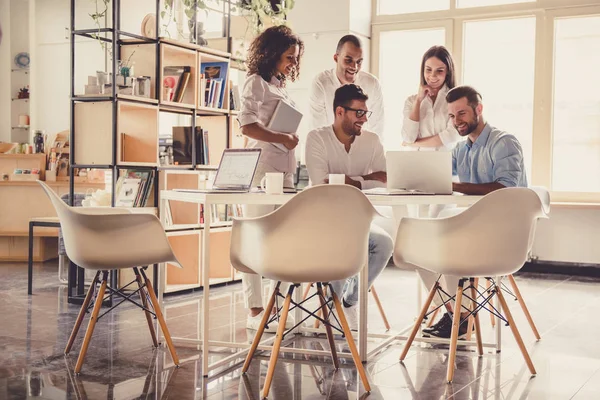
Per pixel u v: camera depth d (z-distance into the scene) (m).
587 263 7.07
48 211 7.63
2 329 4.24
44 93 9.14
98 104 5.17
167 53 5.91
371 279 4.21
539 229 7.23
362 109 4.18
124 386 3.11
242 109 4.29
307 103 7.56
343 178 3.55
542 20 7.24
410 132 6.33
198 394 3.00
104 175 7.65
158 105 5.42
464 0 7.59
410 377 3.32
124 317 4.64
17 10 9.05
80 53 8.92
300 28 7.58
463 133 4.11
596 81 7.12
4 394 2.97
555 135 7.30
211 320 4.61
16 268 7.07
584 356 3.76
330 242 3.04
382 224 4.63
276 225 3.00
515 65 7.41
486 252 3.26
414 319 4.73
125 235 3.40
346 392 3.07
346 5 7.40
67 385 3.11
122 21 8.50
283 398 2.97
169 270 5.81
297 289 4.21
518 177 3.96
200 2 6.05
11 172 7.82
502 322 4.68
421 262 3.40
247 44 6.47
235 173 3.63
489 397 3.02
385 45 7.93
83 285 5.23
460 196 3.46
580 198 7.18
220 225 6.06
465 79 7.63
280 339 3.03
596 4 7.00
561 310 5.16
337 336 4.17
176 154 5.84
